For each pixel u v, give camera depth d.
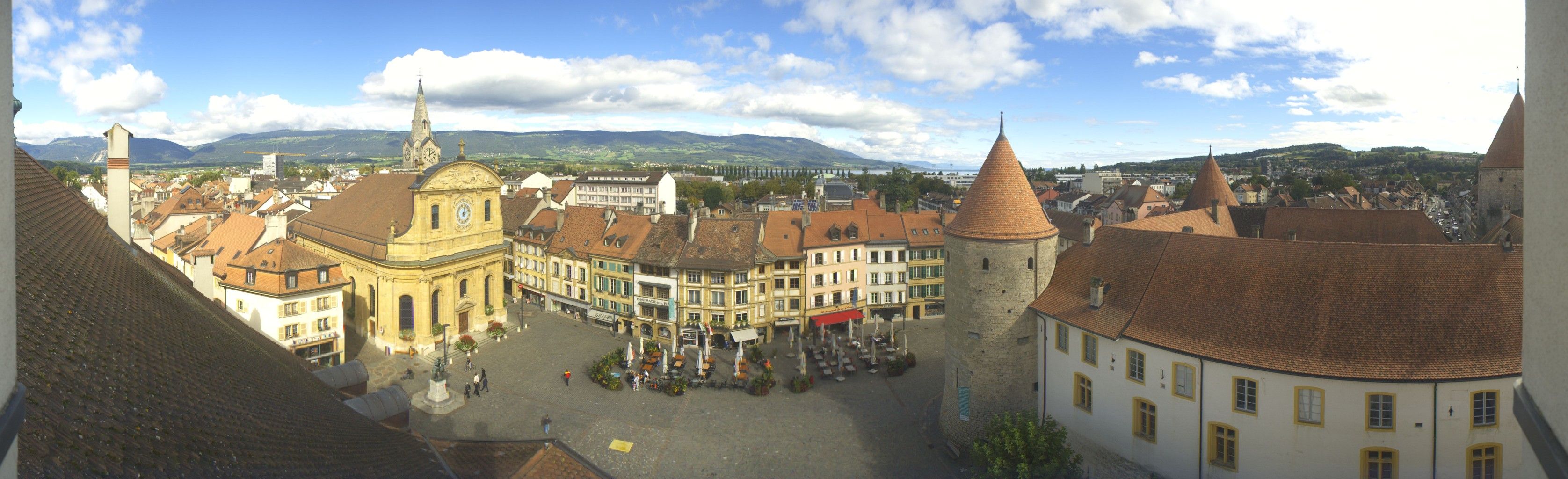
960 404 52.41
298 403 20.80
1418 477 35.28
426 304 75.69
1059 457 43.38
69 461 9.45
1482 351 35.03
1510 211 84.75
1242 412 38.69
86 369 12.60
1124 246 49.97
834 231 92.19
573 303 94.81
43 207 22.70
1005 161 51.91
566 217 102.31
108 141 42.62
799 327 88.19
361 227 84.19
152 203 159.38
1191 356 40.28
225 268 75.25
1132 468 44.06
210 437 13.87
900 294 95.88
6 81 5.29
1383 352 35.91
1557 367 6.22
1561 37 5.94
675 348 79.44
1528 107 6.83
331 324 72.19
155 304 21.67
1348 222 81.75
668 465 51.31
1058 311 49.16
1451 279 37.47
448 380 68.31
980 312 51.12
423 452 24.09
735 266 81.75
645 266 86.06
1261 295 40.72
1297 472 37.28
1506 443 34.88
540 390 66.06
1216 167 100.25
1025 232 50.19
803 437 56.06
